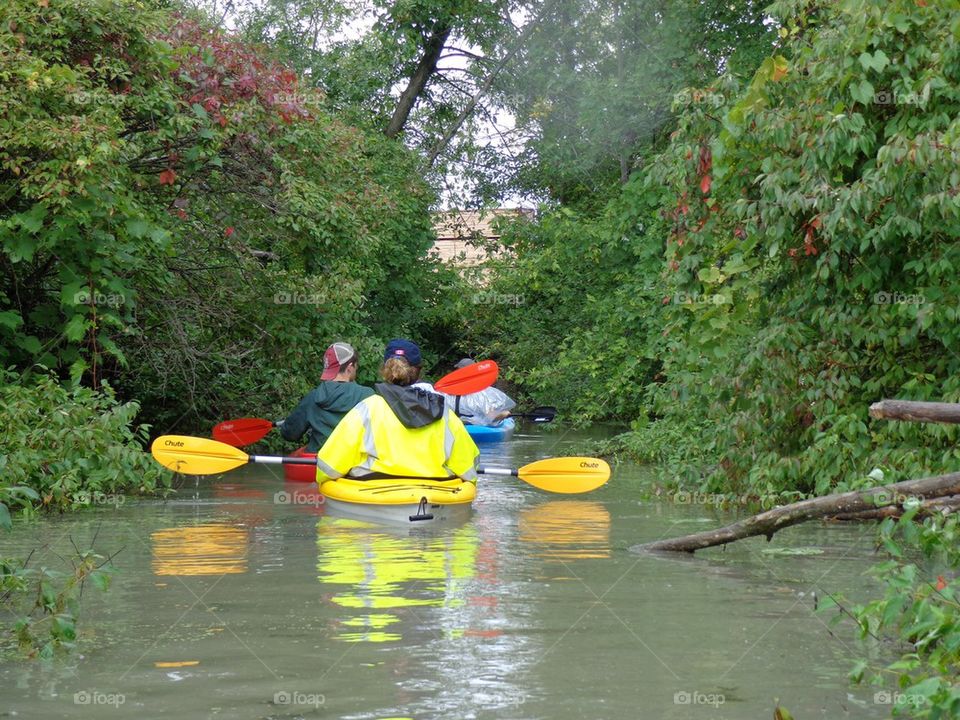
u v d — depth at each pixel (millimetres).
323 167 11641
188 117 9891
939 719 3068
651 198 17062
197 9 14352
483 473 8133
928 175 6613
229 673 3605
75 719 3131
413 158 21297
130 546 6180
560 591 4953
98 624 4297
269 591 4922
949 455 6922
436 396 7656
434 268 23609
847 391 7699
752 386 7953
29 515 7332
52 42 8805
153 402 12836
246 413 12883
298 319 12352
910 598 4387
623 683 3508
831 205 6945
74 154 8367
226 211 11547
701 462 9102
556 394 20125
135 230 8969
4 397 8453
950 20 6922
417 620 4367
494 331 23375
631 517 7555
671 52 19906
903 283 7500
